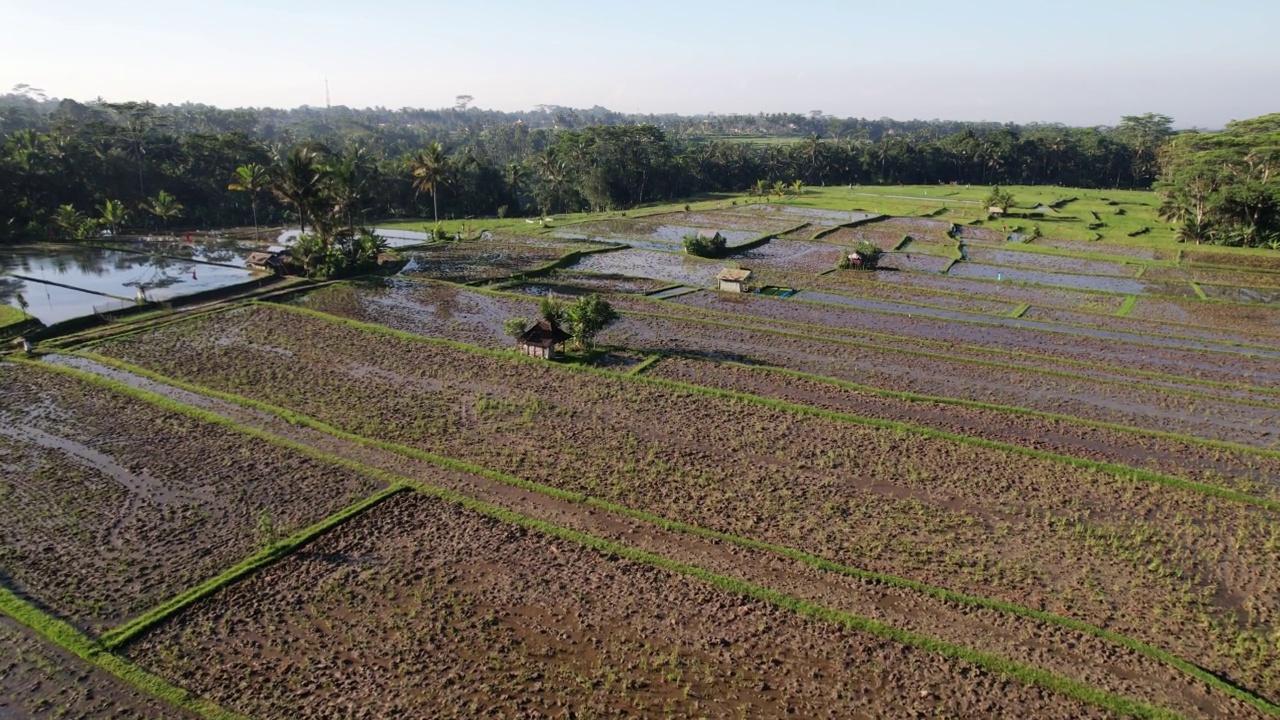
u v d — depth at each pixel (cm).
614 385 3556
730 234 8462
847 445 2967
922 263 6869
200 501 2456
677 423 3152
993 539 2347
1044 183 16662
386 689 1698
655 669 1788
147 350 3906
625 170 12731
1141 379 3819
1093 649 1869
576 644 1859
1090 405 3456
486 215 11825
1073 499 2592
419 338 4162
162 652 1784
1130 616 2009
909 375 3809
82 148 8325
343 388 3462
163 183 8938
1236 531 2420
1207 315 5159
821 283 5922
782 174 15862
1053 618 1959
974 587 2116
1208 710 1688
